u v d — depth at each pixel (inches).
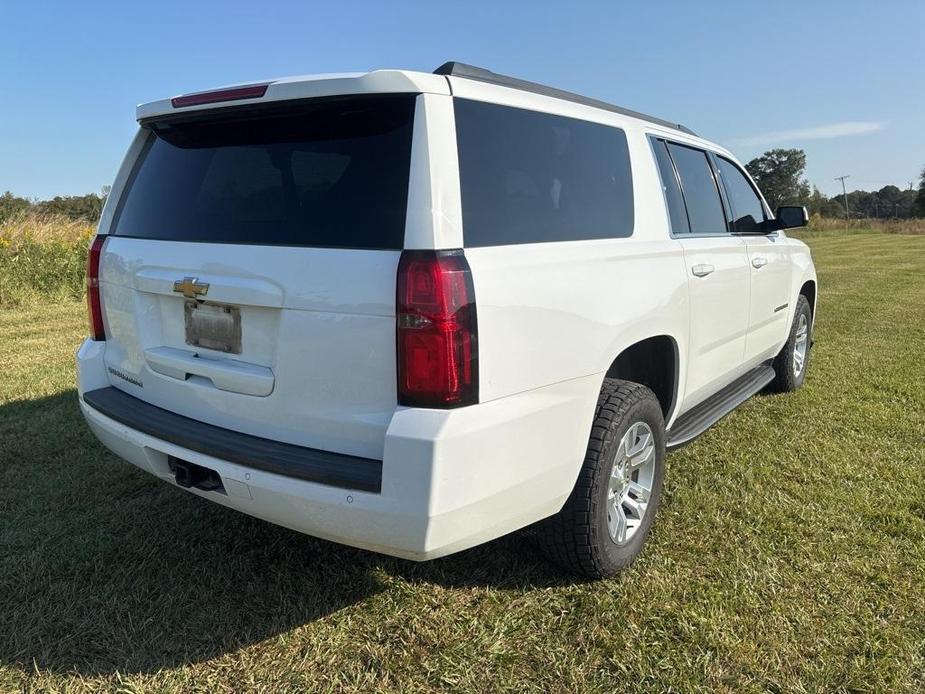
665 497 136.6
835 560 112.7
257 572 109.6
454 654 90.6
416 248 75.9
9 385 211.3
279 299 83.4
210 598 102.4
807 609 99.5
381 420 78.8
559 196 97.6
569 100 108.5
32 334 302.4
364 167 81.5
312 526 81.3
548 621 97.3
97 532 121.6
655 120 136.5
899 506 132.2
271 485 81.7
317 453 83.0
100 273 113.5
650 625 96.3
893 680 85.2
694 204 140.2
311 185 85.0
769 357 192.4
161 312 101.5
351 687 84.9
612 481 105.3
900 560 112.7
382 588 105.3
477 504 80.1
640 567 110.9
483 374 79.3
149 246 101.1
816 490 139.6
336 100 83.4
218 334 92.4
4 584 105.0
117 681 85.3
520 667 88.4
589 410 97.0
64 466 150.4
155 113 101.6
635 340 107.4
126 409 104.3
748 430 176.4
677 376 125.9
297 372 83.4
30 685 84.3
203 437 90.9
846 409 194.2
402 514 75.6
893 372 237.5
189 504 133.1
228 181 93.5
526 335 84.7
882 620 97.0
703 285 131.0
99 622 96.4
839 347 282.2
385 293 76.4
